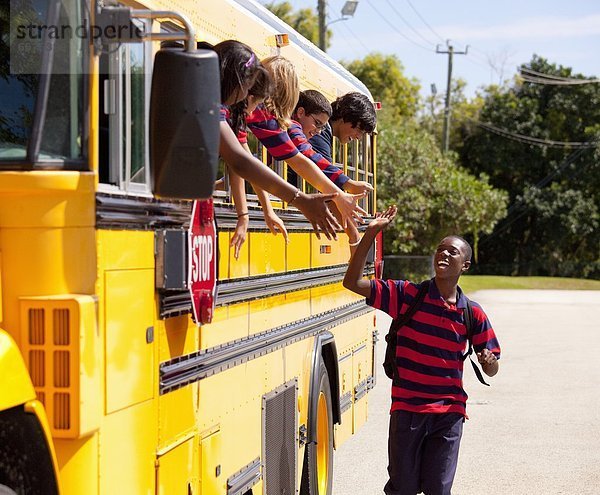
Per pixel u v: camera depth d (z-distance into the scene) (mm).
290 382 7602
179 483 5082
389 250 47781
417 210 46906
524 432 12984
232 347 6020
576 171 76875
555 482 10281
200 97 4055
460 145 80188
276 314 7211
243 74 5293
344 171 9555
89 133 4133
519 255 78312
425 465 7070
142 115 4719
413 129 67562
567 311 36156
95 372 4066
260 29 7184
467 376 18391
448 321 7020
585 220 75438
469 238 76125
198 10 5754
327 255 9047
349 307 10234
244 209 5883
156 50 4934
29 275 4004
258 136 6160
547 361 20719
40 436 3816
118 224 4312
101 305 4156
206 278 5297
